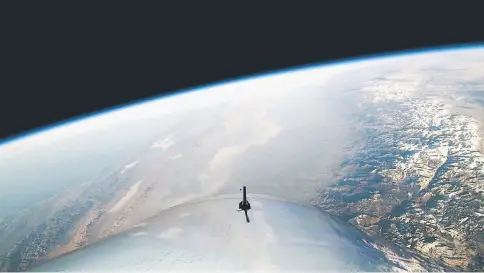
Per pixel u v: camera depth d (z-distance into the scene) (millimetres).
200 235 10906
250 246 10000
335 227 12781
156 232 11602
